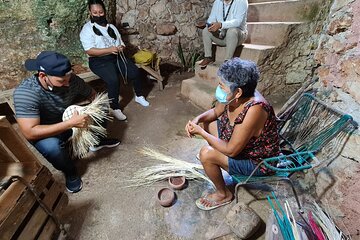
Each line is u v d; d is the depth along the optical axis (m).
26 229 1.07
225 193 1.48
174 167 1.76
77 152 1.77
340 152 1.42
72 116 1.58
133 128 2.46
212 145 1.27
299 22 2.45
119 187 1.72
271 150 1.28
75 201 1.62
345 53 1.43
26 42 2.67
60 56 1.41
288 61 2.61
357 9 1.33
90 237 1.38
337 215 1.32
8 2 2.44
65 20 2.78
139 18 3.42
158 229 1.41
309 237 1.18
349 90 1.40
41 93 1.50
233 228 1.28
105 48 2.46
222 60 2.84
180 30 3.71
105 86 3.25
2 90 2.64
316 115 1.52
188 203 1.55
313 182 1.53
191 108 2.78
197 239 1.34
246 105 1.14
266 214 1.43
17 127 2.51
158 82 3.26
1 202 0.97
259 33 2.70
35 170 1.17
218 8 2.56
